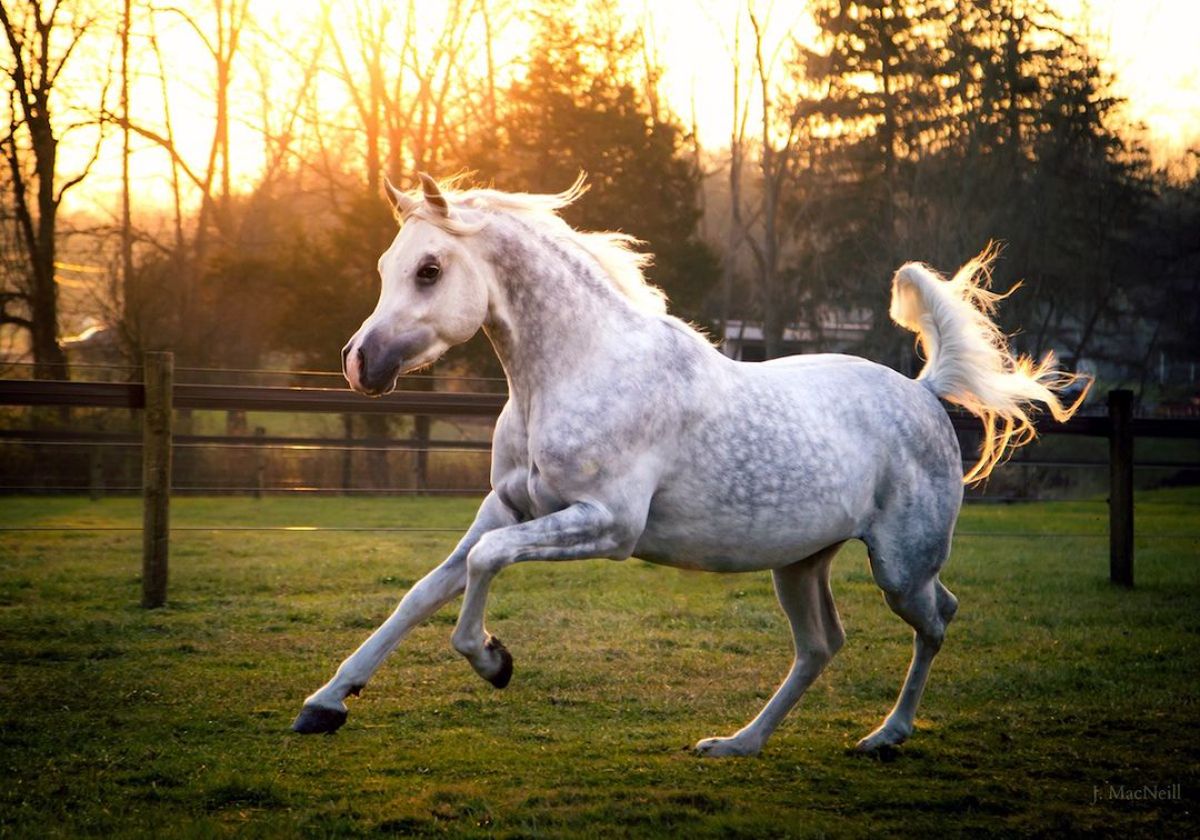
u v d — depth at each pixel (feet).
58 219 73.00
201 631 20.80
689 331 13.93
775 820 11.71
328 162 85.87
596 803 12.17
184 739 14.26
